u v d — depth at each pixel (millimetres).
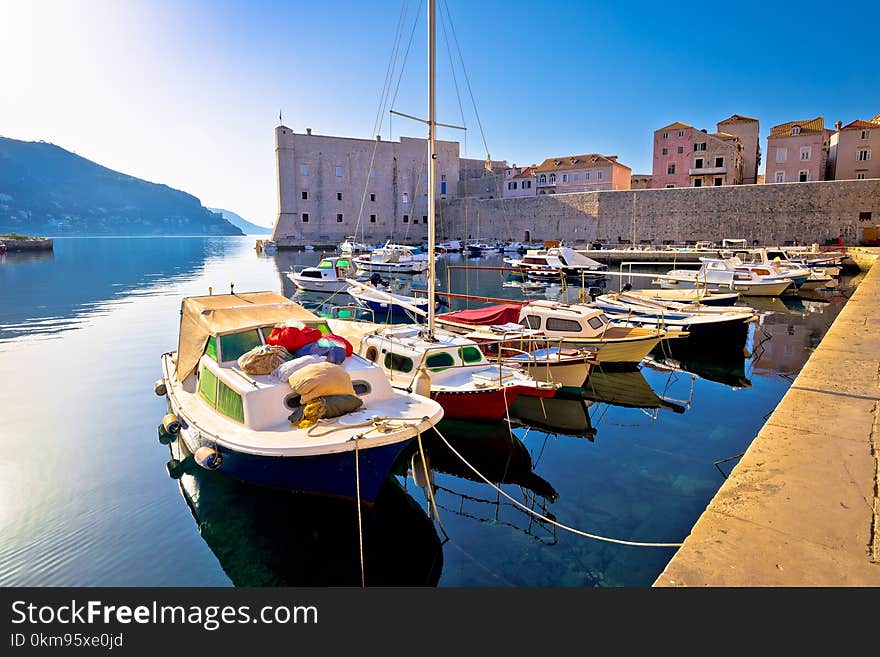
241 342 8719
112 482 8234
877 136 53250
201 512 7395
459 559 6461
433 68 11242
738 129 67688
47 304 26781
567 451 9602
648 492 8039
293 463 6809
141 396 12508
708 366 15461
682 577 3510
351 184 86500
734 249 46031
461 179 96750
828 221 47688
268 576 6133
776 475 4840
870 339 10555
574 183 73562
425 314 14477
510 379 10594
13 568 6137
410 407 7840
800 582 3412
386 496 8094
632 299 20766
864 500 4371
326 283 32312
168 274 44094
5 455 9211
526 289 35094
